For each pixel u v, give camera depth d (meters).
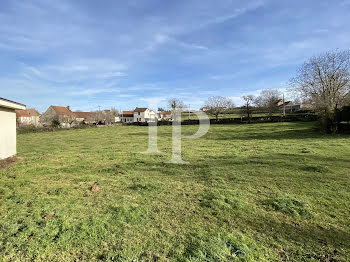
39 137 18.66
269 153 7.78
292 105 36.91
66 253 2.18
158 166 6.24
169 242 2.36
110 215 3.00
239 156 7.43
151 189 4.18
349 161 6.07
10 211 3.17
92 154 8.73
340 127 13.43
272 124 23.47
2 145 7.18
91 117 52.34
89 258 2.10
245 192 3.91
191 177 5.03
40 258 2.11
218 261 2.02
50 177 5.21
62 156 8.36
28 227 2.67
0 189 4.25
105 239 2.42
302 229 2.62
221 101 35.09
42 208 3.27
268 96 41.75
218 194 3.79
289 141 10.90
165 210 3.19
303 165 5.71
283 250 2.20
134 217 2.93
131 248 2.25
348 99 15.63
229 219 2.90
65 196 3.83
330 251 2.18
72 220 2.85
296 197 3.60
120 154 8.59
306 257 2.09
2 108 7.19
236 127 22.38
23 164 6.81
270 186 4.21
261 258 2.07
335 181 4.38
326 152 7.47
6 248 2.25
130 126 33.44
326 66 16.58
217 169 5.67
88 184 4.59
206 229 2.64
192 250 2.20
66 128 27.72
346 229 2.59
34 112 48.00
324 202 3.37
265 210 3.16
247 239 2.39
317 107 16.36
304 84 17.81
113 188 4.29
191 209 3.23
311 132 14.57
